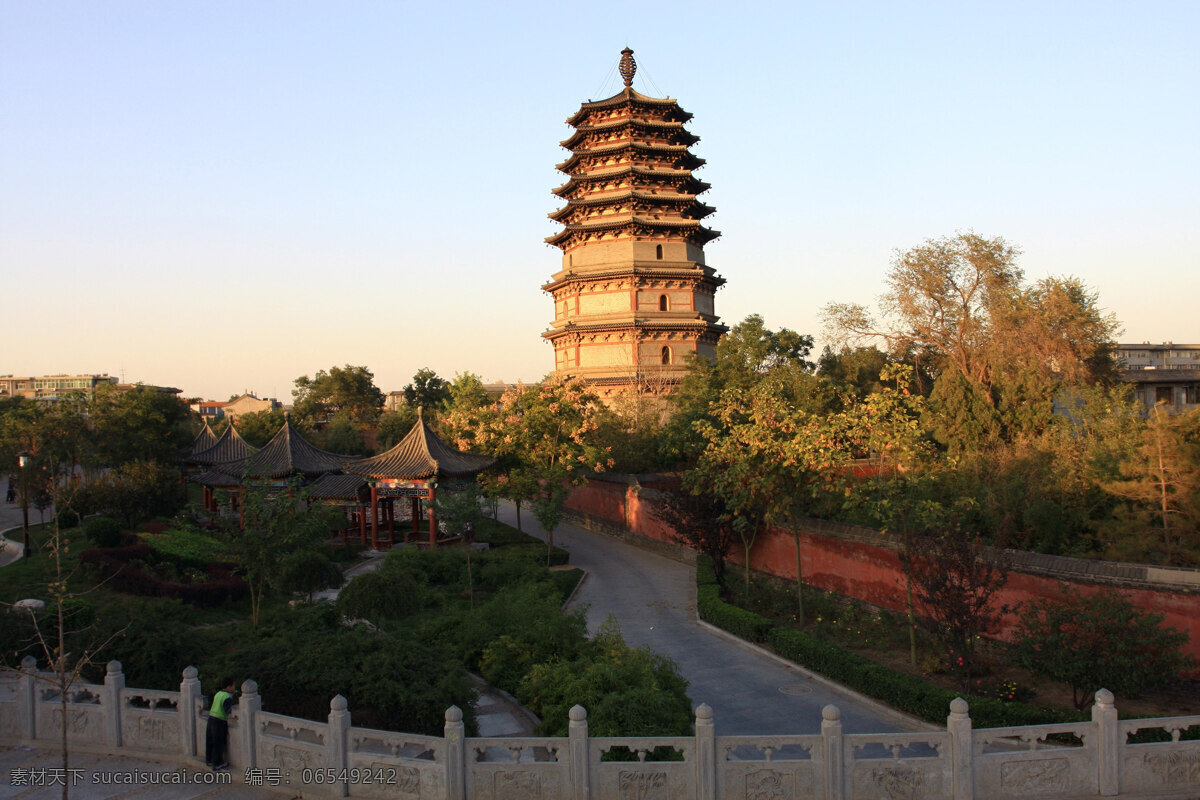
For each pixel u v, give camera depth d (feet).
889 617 96.17
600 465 176.76
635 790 47.29
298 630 72.90
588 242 238.68
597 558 159.43
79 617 76.18
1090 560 77.61
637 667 65.51
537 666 69.51
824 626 97.76
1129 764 47.93
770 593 112.68
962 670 74.13
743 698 78.64
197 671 58.54
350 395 411.75
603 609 117.29
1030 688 72.49
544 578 125.18
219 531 152.15
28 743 57.36
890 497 93.09
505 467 179.11
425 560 129.08
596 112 241.55
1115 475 95.14
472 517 131.54
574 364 237.86
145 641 66.39
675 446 159.84
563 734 58.75
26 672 55.36
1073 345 160.45
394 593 89.04
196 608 101.96
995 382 139.85
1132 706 66.39
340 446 310.86
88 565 112.78
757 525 114.11
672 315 236.43
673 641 99.96
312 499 169.27
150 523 158.30
